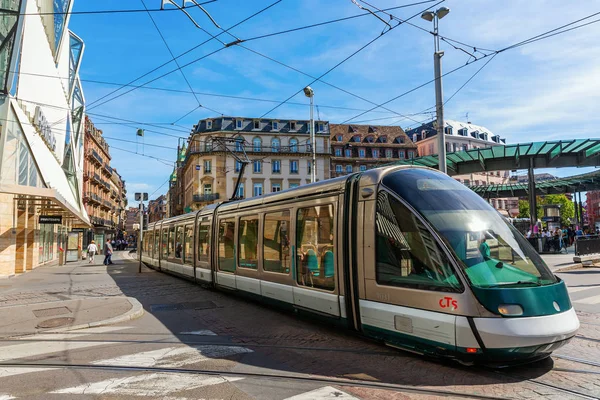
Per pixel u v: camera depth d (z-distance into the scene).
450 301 4.78
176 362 5.43
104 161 73.31
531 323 4.52
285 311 8.91
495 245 5.17
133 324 8.00
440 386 4.39
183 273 14.79
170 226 17.47
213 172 57.75
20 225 20.72
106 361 5.50
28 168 19.94
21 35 17.91
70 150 34.97
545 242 23.91
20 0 17.69
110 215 83.06
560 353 5.51
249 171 58.81
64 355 5.82
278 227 8.37
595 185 32.72
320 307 6.88
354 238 6.20
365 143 71.31
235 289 10.16
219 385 4.54
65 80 32.06
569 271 14.81
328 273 6.72
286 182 59.84
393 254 5.57
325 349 5.96
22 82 19.41
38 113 21.95
